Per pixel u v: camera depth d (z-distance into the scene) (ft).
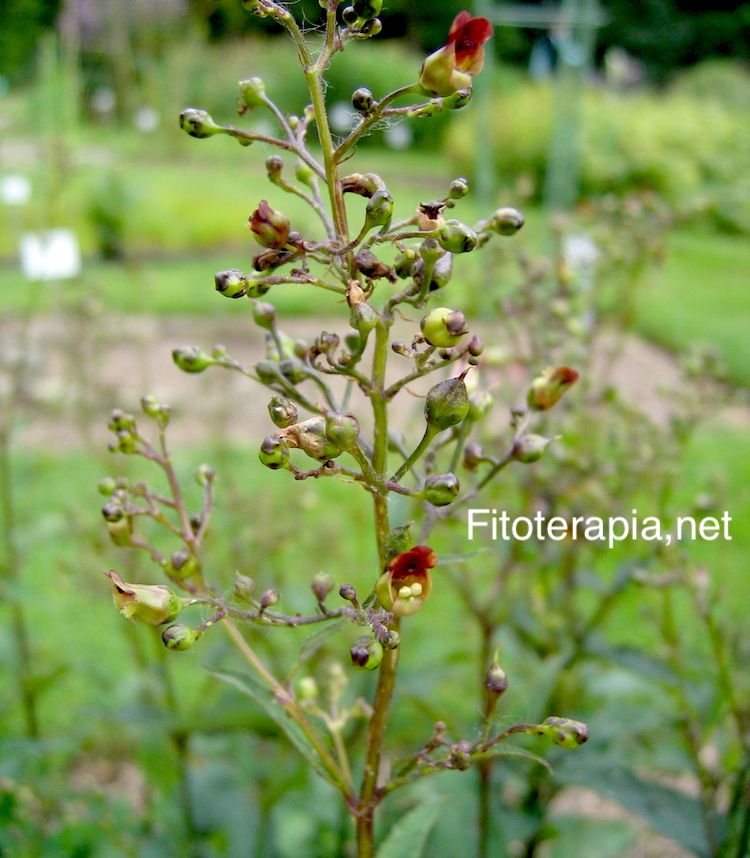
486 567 1.05
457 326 0.40
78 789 0.90
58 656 1.11
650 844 0.93
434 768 0.45
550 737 0.42
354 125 0.44
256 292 0.41
